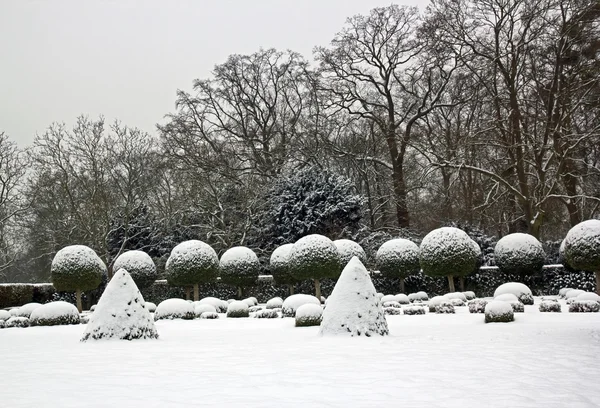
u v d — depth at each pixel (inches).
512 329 456.1
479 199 1354.6
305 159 1418.6
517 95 1123.9
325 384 236.4
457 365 278.7
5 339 516.1
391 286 1011.9
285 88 1480.1
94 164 1261.1
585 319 532.7
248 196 1323.8
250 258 1010.7
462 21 1098.7
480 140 1126.4
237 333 510.0
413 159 1434.5
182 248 958.4
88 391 231.5
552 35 1057.5
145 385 243.0
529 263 896.3
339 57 1331.2
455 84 1283.2
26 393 230.8
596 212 1331.2
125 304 473.4
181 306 706.2
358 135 1424.7
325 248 888.3
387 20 1323.8
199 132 1428.4
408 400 202.2
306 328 541.0
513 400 198.5
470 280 962.1
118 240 1362.0
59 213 1354.6
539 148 1061.1
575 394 207.6
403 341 393.4
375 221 1390.3
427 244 906.1
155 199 1482.5
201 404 201.2
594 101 1061.8
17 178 1267.2
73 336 526.3
